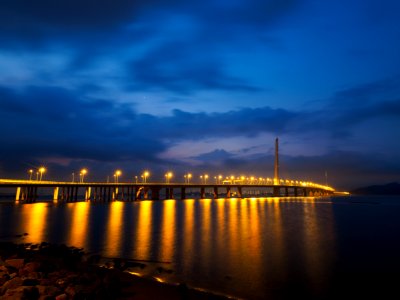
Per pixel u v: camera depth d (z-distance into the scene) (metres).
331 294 16.59
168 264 22.41
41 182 100.69
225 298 14.97
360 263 23.95
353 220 60.97
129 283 15.20
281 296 16.05
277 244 31.88
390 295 16.58
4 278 13.29
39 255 21.81
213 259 24.36
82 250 26.31
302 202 147.75
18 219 53.94
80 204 107.50
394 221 59.12
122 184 132.12
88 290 12.74
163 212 73.56
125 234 37.69
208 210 82.00
